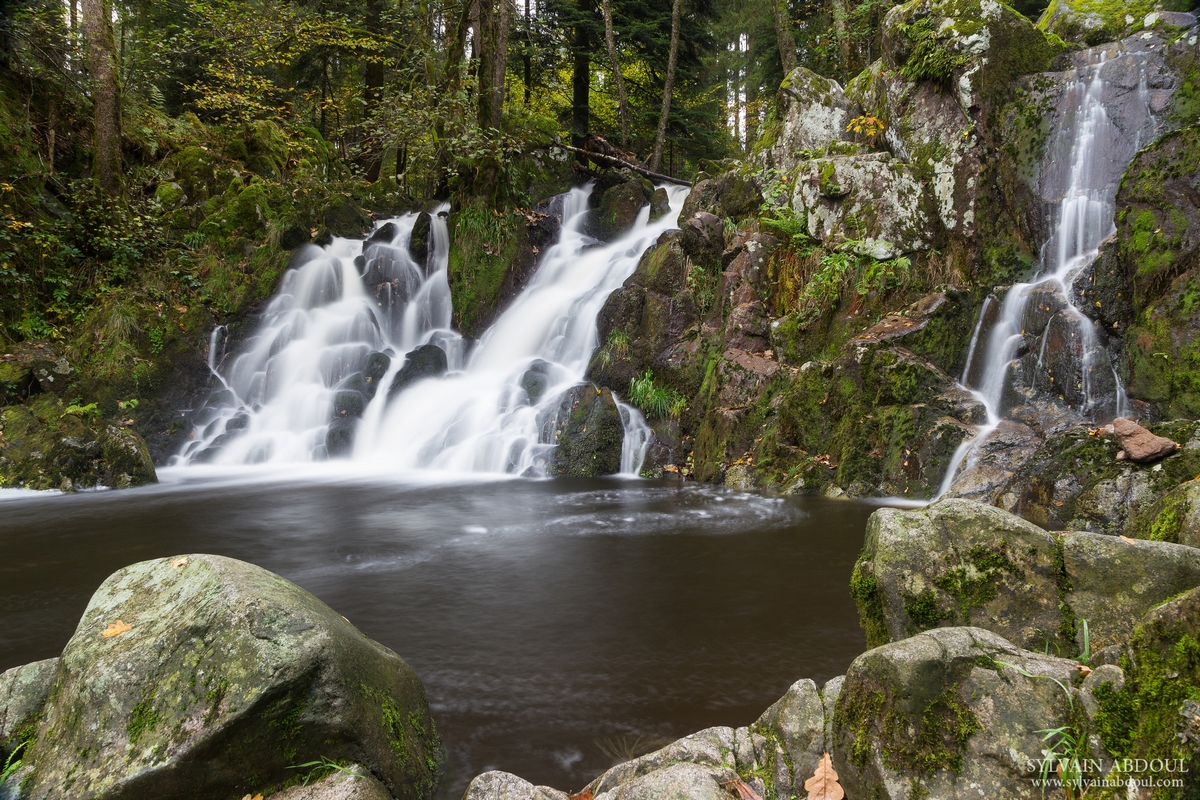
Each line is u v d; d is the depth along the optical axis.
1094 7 9.70
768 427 9.02
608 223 16.09
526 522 6.82
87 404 10.50
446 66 15.61
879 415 7.98
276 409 11.74
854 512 7.05
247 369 12.16
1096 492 5.43
